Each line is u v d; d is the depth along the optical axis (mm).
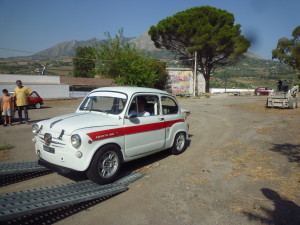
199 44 37469
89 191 4141
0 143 7926
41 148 4797
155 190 4566
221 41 37125
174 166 5852
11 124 11297
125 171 5520
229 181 4941
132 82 35219
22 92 11414
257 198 4230
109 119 4891
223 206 3990
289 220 3586
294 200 4137
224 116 14938
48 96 34125
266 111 17094
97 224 3498
